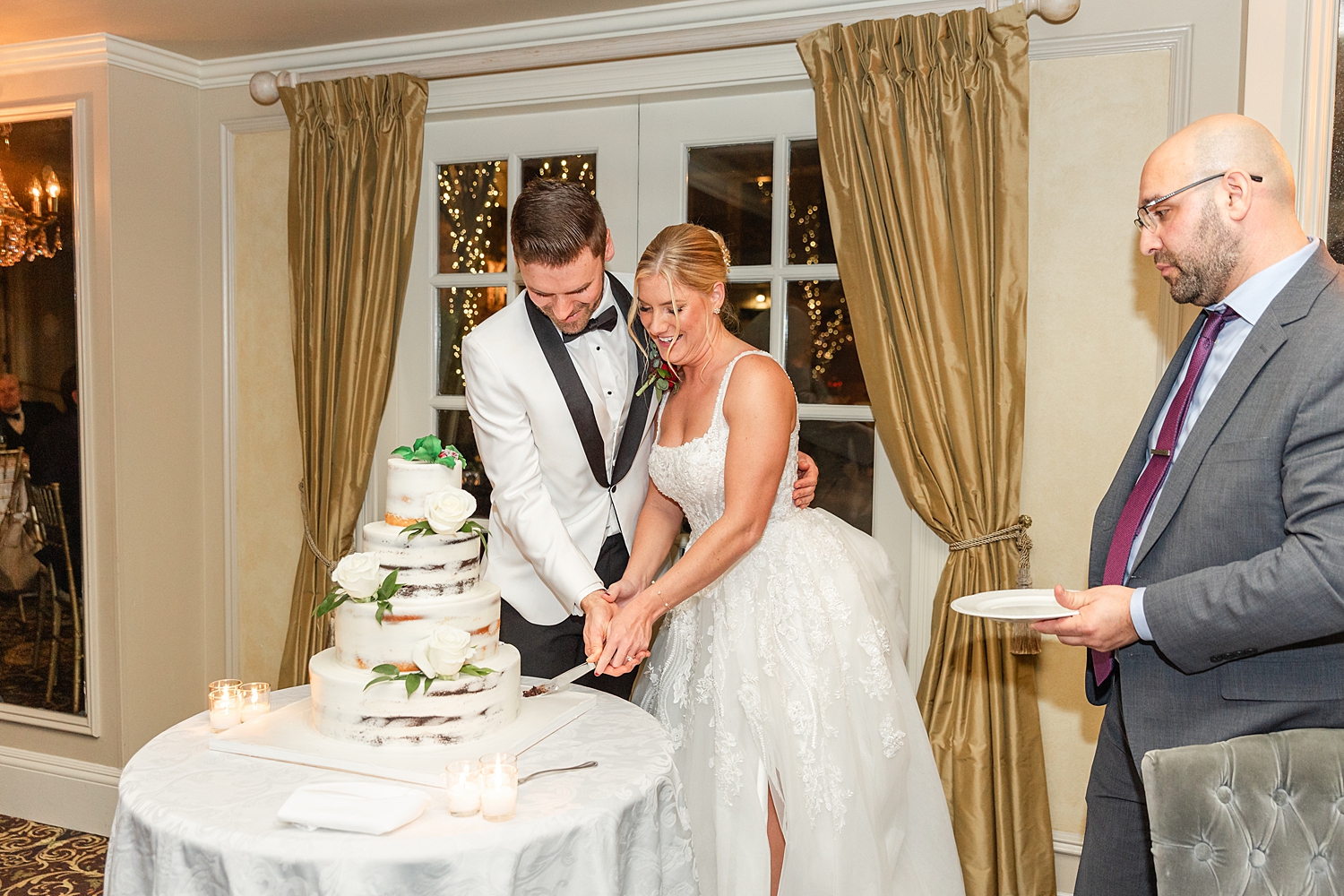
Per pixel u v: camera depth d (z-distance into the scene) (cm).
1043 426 268
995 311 259
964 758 259
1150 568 164
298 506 357
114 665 338
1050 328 266
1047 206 264
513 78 312
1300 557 137
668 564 293
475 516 341
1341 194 227
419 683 165
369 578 164
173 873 141
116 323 330
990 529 261
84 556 338
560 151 321
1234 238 156
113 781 338
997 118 255
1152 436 179
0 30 321
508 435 220
